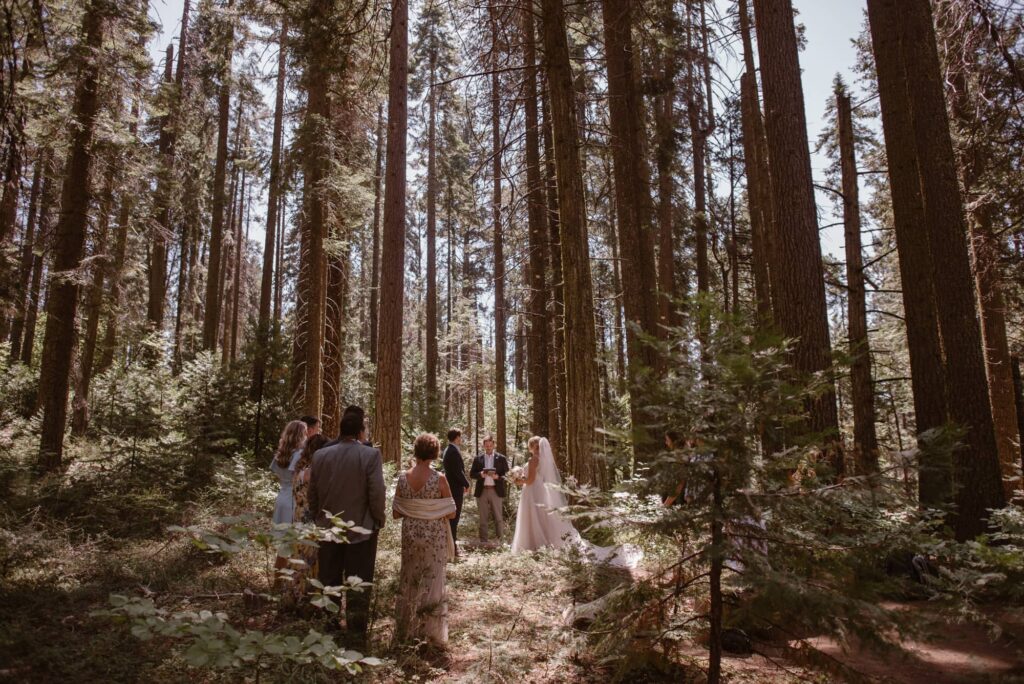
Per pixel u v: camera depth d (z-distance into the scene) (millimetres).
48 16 8641
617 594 3438
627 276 11172
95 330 13820
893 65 8336
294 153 12680
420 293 39125
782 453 3078
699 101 15844
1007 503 6797
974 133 9289
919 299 7992
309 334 12617
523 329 16609
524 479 8008
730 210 22641
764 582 2746
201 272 25812
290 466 5750
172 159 20469
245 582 5770
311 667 3797
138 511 8117
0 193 5613
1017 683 3541
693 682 3688
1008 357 11086
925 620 2812
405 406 23531
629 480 3289
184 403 12516
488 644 4562
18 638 3992
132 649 4105
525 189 13109
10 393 14414
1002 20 8438
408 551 4750
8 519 6906
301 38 10453
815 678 3689
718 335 3250
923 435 3012
